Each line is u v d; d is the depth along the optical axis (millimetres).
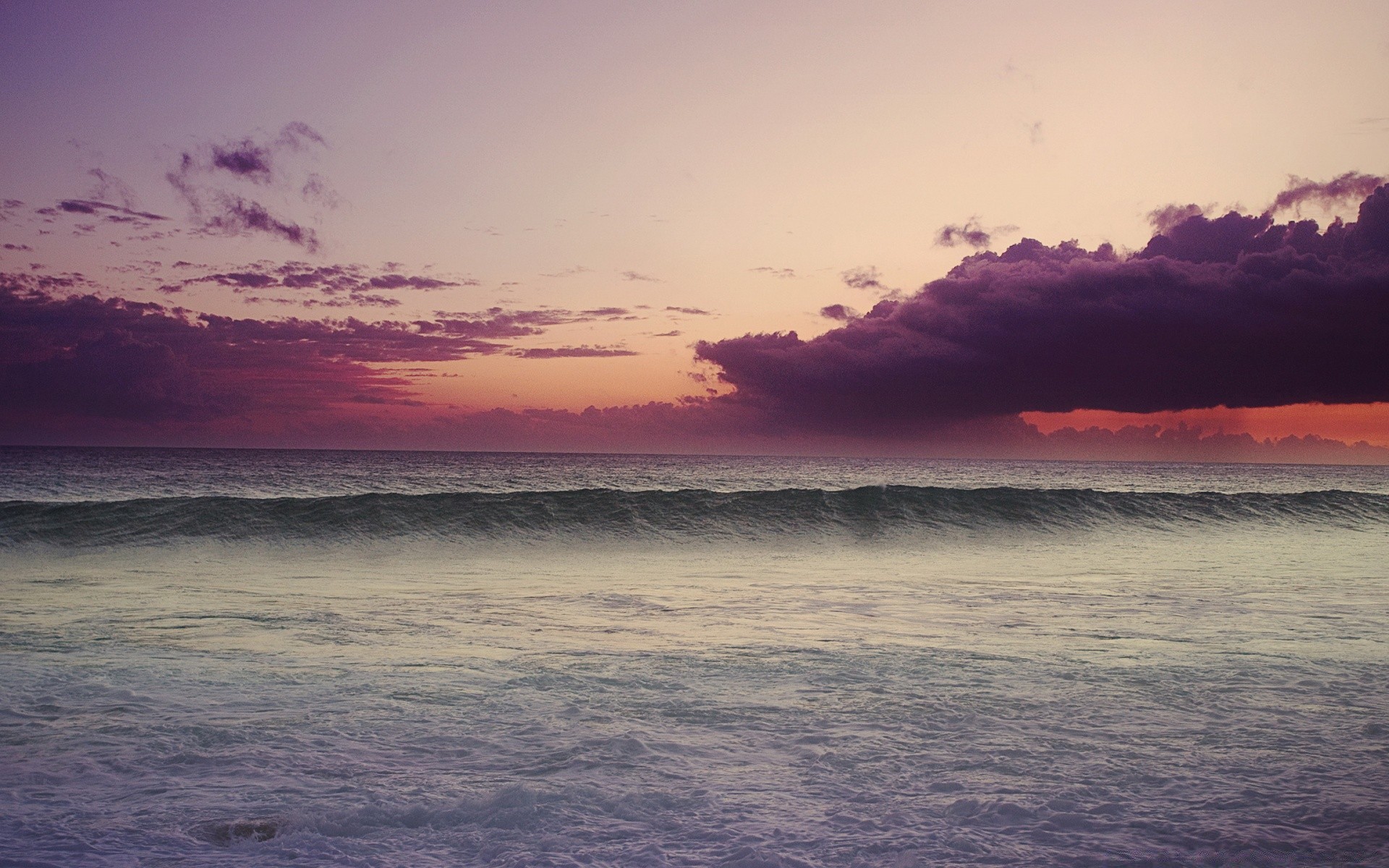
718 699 6777
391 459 131500
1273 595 13406
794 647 9000
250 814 4383
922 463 181000
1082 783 4887
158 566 17156
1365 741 5695
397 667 7883
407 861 3838
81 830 4141
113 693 6797
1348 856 3926
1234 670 7844
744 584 14875
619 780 4918
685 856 3904
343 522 22266
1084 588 14312
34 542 19484
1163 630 10156
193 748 5445
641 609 11844
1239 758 5328
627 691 7031
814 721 6152
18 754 5277
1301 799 4629
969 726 6043
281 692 6922
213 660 8117
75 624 10172
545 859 3857
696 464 124750
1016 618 11070
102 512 21500
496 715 6266
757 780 4930
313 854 3910
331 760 5238
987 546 23359
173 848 3947
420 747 5516
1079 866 3814
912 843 4047
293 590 13586
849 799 4637
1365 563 18938
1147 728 5988
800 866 3803
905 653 8648
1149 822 4316
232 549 19797
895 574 16719
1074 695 6902
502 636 9641
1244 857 3912
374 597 12930
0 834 4055
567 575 16359
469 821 4320
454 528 22656
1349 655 8586
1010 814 4410
